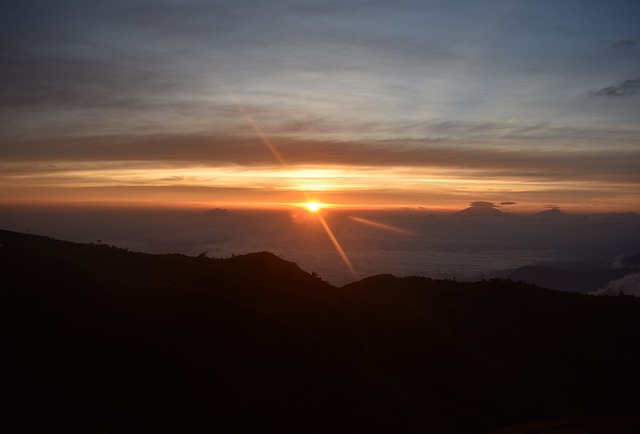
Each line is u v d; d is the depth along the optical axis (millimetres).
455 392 24734
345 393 20609
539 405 25359
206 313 23094
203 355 20266
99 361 18422
